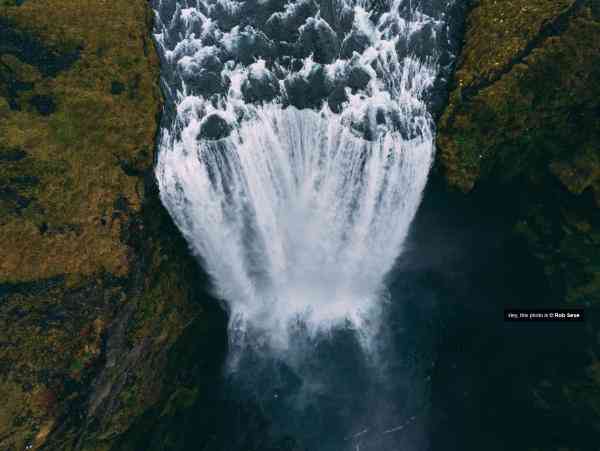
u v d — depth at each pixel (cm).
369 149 2589
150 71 2569
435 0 2794
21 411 1966
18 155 2186
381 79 2691
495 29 2623
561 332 2728
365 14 2756
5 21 2331
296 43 2716
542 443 2728
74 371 2106
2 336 2011
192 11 2750
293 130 2630
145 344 2430
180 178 2509
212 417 2848
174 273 2617
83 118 2347
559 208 2677
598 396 2538
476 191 2794
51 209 2198
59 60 2384
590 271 2581
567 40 2459
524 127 2586
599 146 2525
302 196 2756
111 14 2544
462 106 2611
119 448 2378
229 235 2742
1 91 2252
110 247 2278
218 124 2550
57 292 2145
